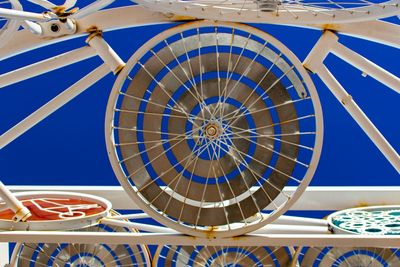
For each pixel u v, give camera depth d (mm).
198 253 2568
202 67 2098
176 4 2016
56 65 2270
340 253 2525
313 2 2148
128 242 2139
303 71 2035
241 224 2225
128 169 2123
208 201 2135
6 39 2094
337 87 2205
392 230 2338
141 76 2105
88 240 2146
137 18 2156
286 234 2176
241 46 2088
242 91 2094
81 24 2178
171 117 2111
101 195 2900
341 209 2863
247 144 2109
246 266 2539
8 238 2162
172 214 2145
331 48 2195
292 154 2096
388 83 2232
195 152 2125
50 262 2689
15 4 2016
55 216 2428
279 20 2061
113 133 2104
